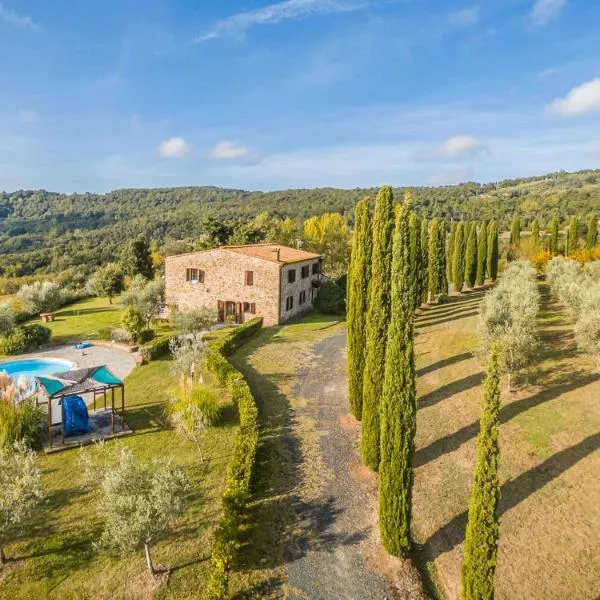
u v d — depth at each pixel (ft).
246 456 54.65
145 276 213.46
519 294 99.91
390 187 54.70
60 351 112.98
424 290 153.48
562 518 45.03
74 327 138.82
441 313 138.62
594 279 127.65
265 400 77.77
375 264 54.54
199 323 120.47
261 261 138.82
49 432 61.36
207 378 86.79
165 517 37.52
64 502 49.29
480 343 87.61
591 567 39.29
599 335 71.15
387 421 42.70
